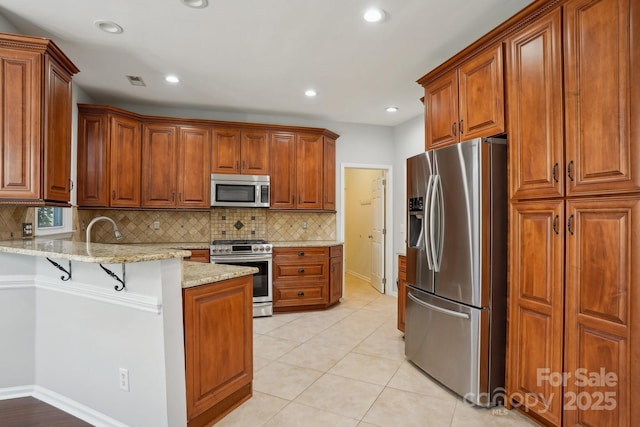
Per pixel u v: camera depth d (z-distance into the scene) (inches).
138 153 157.6
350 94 153.9
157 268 66.2
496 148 84.4
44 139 85.4
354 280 252.2
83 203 142.5
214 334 79.4
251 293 91.0
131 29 99.1
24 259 87.7
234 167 170.9
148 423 70.2
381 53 114.7
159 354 67.6
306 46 109.7
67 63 94.8
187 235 177.9
